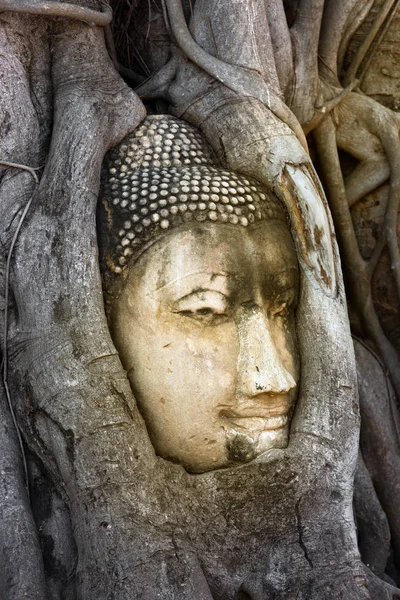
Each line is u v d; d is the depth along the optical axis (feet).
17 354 13.55
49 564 13.44
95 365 12.90
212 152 15.03
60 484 13.53
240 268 13.47
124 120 14.48
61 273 13.09
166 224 13.35
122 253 13.38
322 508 13.62
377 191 17.81
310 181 14.76
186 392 13.30
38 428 13.41
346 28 17.37
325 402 14.03
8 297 13.71
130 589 12.41
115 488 12.70
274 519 13.33
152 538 12.66
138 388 13.42
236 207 13.69
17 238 13.56
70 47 14.82
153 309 13.28
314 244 14.47
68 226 13.25
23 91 14.34
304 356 14.30
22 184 14.05
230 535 13.15
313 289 14.34
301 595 13.12
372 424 16.93
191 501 13.03
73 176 13.57
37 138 14.46
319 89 17.03
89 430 12.78
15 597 12.44
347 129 17.65
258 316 13.58
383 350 17.69
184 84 15.60
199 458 13.55
